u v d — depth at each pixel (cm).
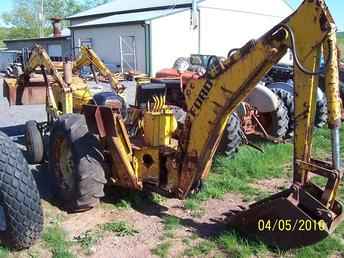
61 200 517
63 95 678
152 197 541
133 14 2909
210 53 2806
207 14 2769
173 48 2600
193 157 462
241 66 409
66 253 409
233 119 670
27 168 398
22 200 388
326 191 390
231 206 528
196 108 452
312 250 416
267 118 812
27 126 691
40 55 721
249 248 422
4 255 400
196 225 476
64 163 513
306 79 377
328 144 829
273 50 382
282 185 607
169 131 504
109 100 584
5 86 835
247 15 3003
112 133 486
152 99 568
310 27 367
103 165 491
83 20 3538
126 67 2641
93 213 500
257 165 664
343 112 1000
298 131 389
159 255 416
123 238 447
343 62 1168
